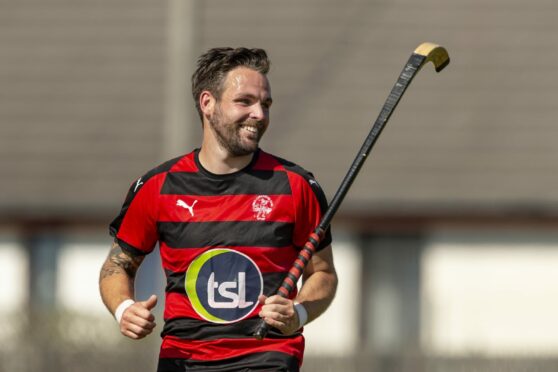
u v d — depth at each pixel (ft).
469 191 198.59
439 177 200.13
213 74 69.26
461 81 210.59
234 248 68.59
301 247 70.28
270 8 217.56
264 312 65.57
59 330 188.85
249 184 69.15
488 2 218.38
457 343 202.69
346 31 215.31
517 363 183.93
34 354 186.09
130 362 184.75
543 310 203.92
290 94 208.85
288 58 212.02
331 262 71.61
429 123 206.28
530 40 214.07
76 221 202.80
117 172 204.85
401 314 202.08
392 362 185.06
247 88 68.54
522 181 199.93
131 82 213.87
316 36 214.69
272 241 68.80
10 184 204.03
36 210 202.28
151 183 70.03
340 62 211.61
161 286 185.47
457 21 216.33
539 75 210.79
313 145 203.21
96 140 208.64
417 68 71.26
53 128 210.38
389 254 201.77
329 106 207.31
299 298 69.26
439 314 203.21
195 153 70.49
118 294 70.23
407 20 216.13
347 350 185.26
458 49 213.25
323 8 217.77
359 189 198.29
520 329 203.82
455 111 207.72
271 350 68.39
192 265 68.85
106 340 186.91
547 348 199.82
